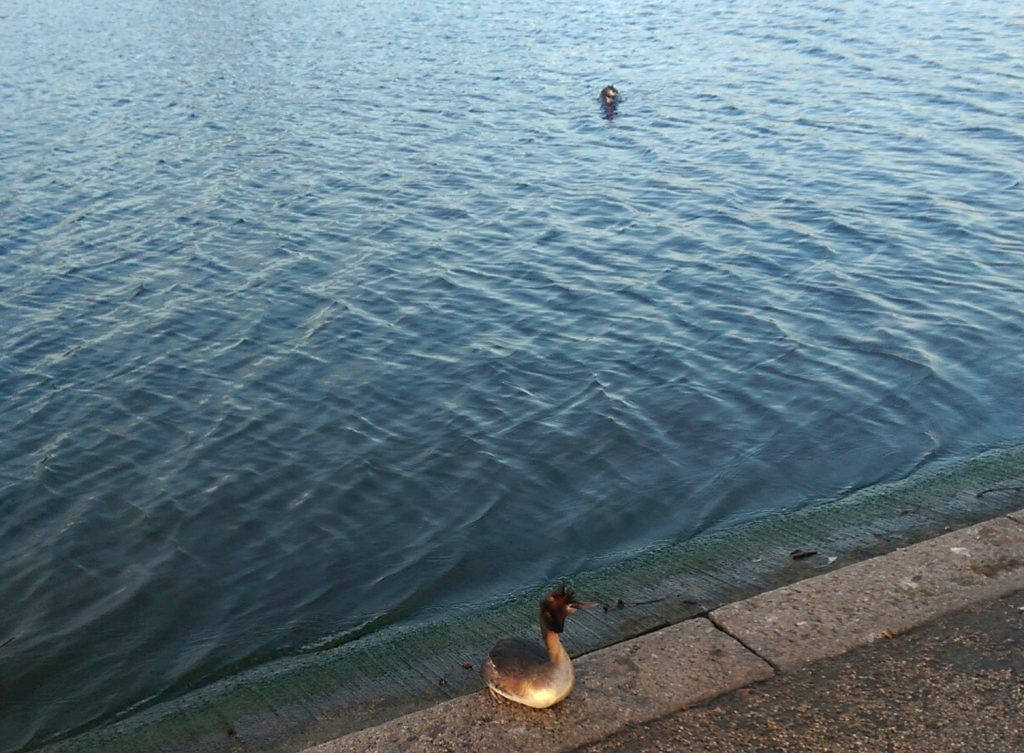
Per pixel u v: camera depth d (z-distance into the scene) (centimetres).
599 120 2203
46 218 1745
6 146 2197
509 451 989
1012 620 565
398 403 1096
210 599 808
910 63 2481
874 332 1181
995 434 957
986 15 2939
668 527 858
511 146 2055
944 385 1052
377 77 2756
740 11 3347
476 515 895
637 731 505
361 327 1284
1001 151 1795
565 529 866
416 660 686
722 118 2145
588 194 1747
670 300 1312
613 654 562
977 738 488
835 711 510
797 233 1507
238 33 3553
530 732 509
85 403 1127
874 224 1516
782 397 1055
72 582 835
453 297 1363
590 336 1227
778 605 595
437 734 512
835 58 2598
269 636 759
